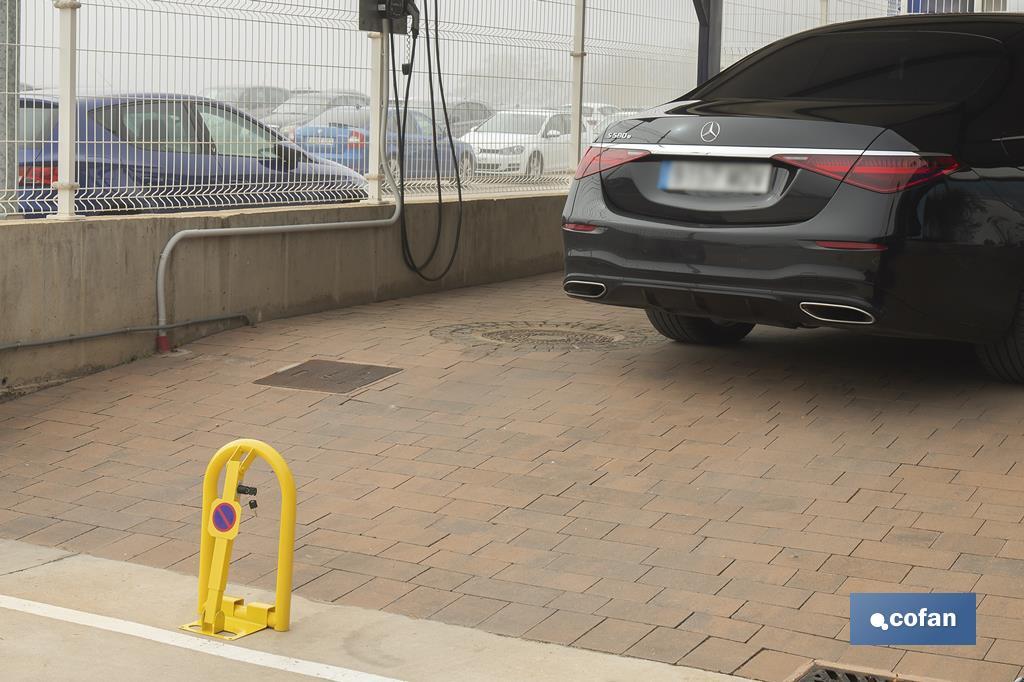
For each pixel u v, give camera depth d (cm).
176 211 893
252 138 930
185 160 882
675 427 679
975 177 654
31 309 776
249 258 920
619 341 865
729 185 670
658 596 498
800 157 649
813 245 641
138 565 542
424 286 1083
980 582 498
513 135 1168
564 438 671
